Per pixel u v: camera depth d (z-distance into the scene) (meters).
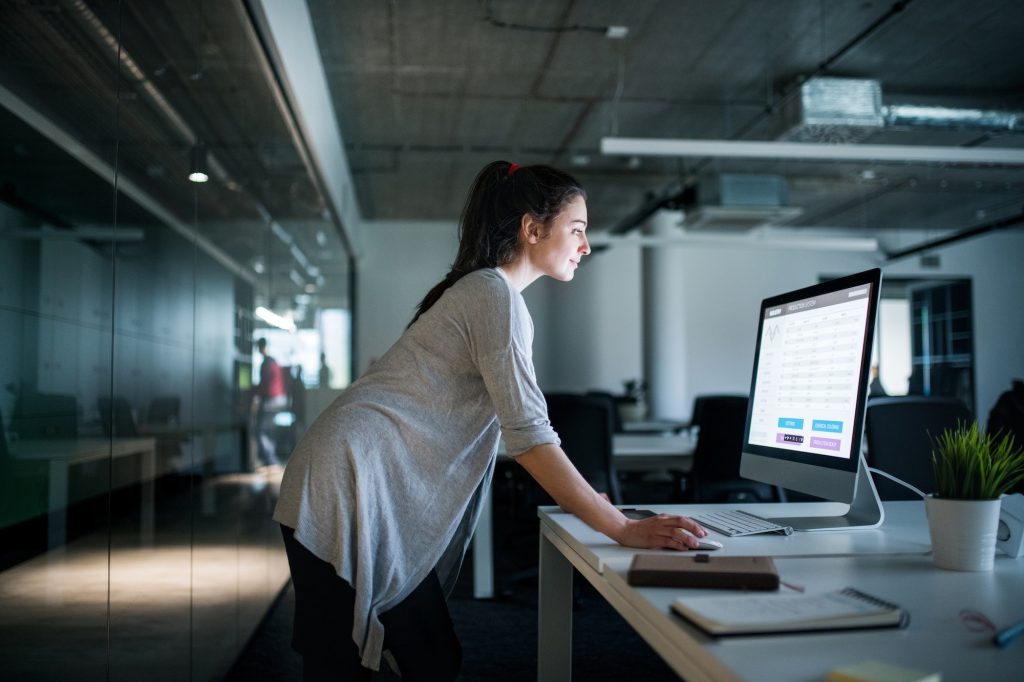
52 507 1.44
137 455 1.94
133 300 1.92
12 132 1.30
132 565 1.89
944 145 8.15
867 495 1.51
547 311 12.60
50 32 1.45
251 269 3.56
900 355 12.71
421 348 1.31
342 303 9.42
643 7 5.43
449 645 1.37
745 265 12.62
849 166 8.73
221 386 2.93
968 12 5.58
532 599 3.99
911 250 11.12
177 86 2.29
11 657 1.28
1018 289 12.87
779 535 1.39
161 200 2.15
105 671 1.71
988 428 2.86
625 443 4.46
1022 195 10.03
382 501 1.25
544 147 8.62
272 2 3.65
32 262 1.36
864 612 0.83
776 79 6.75
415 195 10.82
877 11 5.54
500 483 6.52
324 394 6.85
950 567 1.13
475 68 6.44
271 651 3.23
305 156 5.75
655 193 10.48
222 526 2.87
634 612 0.99
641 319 12.33
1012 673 0.71
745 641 0.79
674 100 7.23
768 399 1.69
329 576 1.25
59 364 1.48
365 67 6.37
